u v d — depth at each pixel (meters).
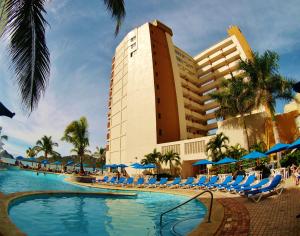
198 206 12.54
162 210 12.12
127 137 52.69
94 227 8.80
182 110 53.81
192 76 64.38
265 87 25.83
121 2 8.10
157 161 42.94
